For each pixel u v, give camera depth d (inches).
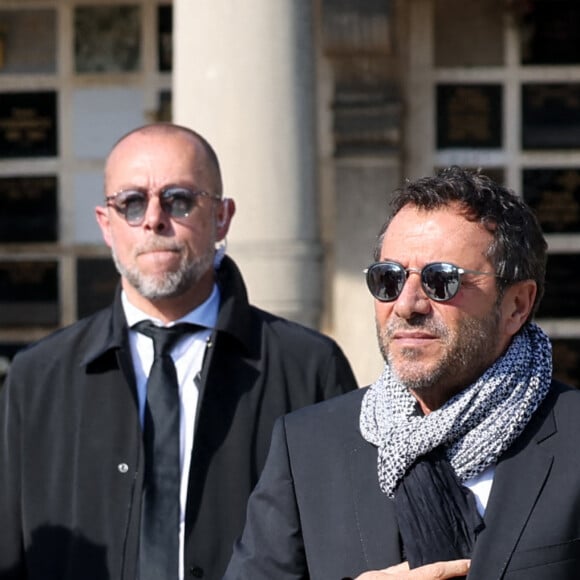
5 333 491.8
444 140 469.7
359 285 446.0
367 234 446.0
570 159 475.2
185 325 224.5
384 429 163.3
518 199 164.9
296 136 327.9
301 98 329.1
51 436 220.4
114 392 220.5
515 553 154.2
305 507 168.4
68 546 214.8
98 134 486.9
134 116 485.1
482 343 159.5
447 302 158.2
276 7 325.4
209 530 213.5
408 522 157.6
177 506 214.2
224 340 224.4
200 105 327.0
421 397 163.5
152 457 216.4
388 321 160.6
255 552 171.6
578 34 472.4
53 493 217.6
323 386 226.7
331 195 448.1
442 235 159.5
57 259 490.3
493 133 472.4
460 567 153.6
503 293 161.3
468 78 470.3
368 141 445.7
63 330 231.0
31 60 488.1
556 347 480.1
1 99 489.1
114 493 215.3
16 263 490.6
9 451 221.3
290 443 172.7
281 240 327.3
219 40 325.4
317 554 165.9
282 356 226.7
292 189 327.9
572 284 477.7
